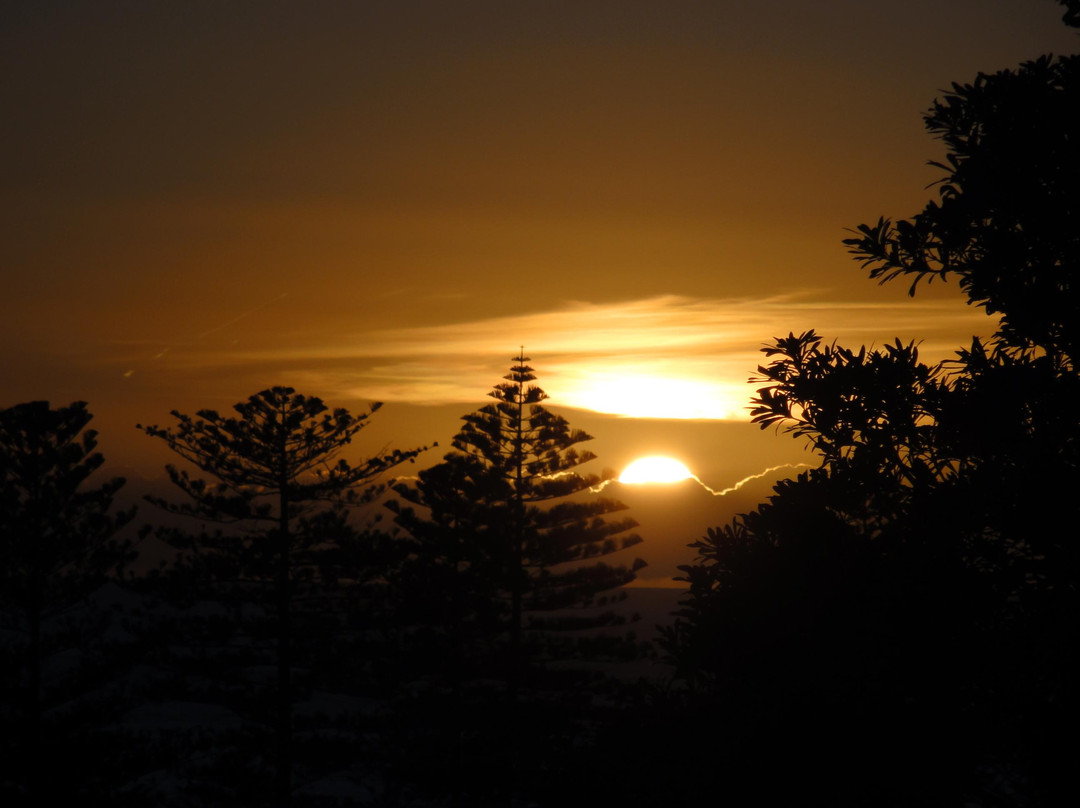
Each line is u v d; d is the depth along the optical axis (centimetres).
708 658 673
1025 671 557
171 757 2075
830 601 624
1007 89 596
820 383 626
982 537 596
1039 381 558
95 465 1853
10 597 1780
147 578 2186
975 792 586
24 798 1823
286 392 2233
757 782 618
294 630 2303
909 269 623
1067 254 583
